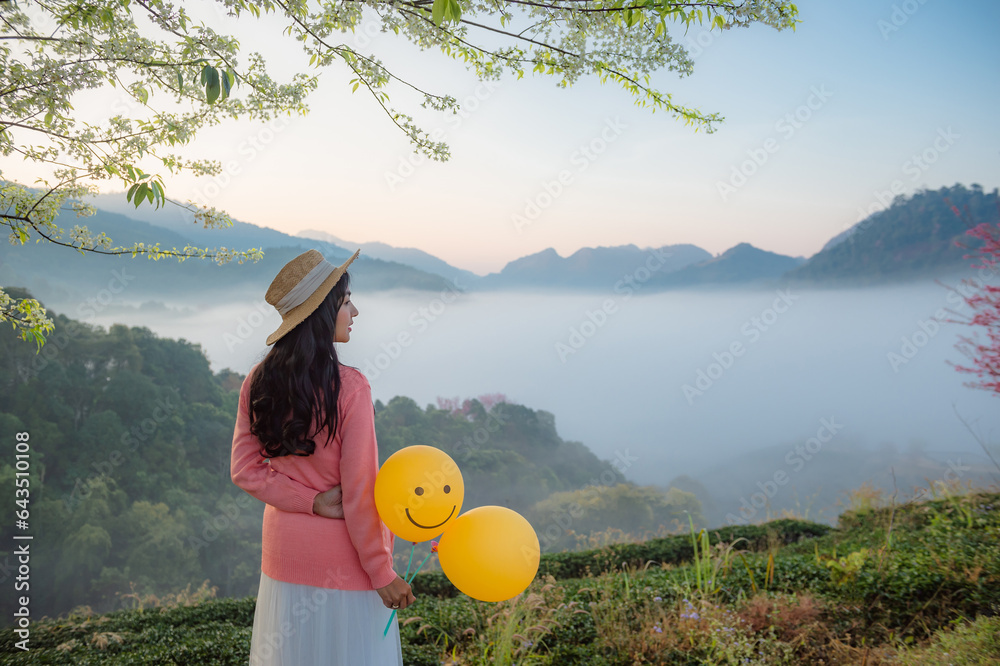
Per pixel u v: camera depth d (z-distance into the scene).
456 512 1.67
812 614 3.49
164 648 4.18
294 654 1.55
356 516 1.52
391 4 2.01
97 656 4.32
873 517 6.72
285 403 1.51
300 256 1.62
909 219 192.62
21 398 48.84
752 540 9.03
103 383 52.81
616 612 3.96
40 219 2.29
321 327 1.57
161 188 1.87
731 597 4.04
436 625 4.28
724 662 3.19
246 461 1.62
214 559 48.41
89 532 43.25
